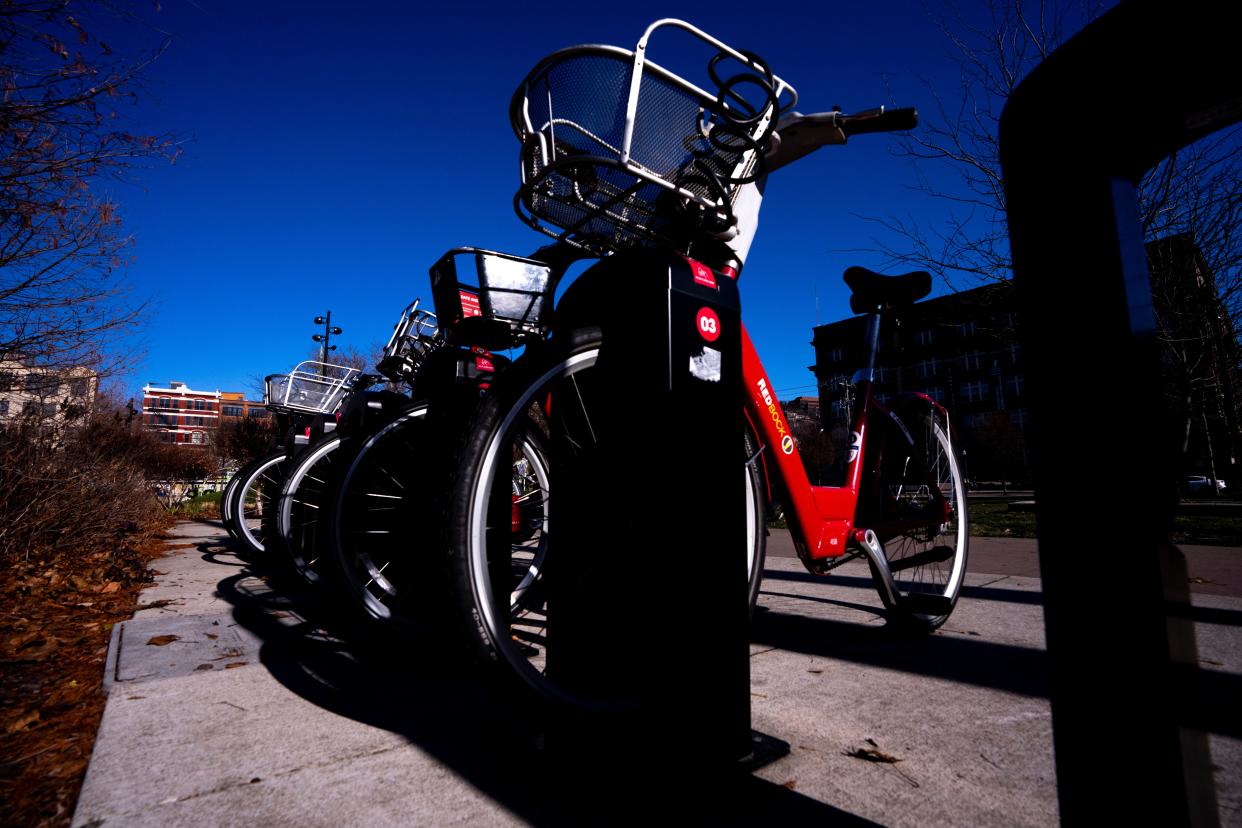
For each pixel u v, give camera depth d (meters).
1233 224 5.95
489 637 1.33
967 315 7.50
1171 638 0.59
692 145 1.44
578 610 1.45
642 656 1.29
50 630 2.73
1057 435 0.65
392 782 1.30
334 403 5.79
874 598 3.18
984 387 53.53
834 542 2.22
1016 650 2.16
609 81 1.35
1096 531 0.62
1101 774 0.61
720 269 1.68
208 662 2.18
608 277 1.54
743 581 1.38
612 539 1.43
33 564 4.16
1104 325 0.62
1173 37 0.58
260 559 4.86
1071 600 0.64
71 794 1.28
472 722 1.62
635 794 1.23
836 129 1.82
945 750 1.40
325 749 1.46
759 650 2.24
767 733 1.51
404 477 2.54
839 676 1.92
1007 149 0.71
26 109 3.50
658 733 1.24
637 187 1.32
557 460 1.53
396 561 2.52
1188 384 6.60
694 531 1.31
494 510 1.96
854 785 1.25
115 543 5.45
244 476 5.07
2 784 1.33
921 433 2.82
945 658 2.09
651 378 1.33
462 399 2.24
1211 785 0.60
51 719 1.71
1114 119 0.62
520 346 2.35
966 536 2.80
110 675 2.03
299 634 2.58
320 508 2.45
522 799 1.22
